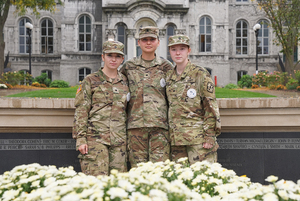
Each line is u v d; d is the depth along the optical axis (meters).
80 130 3.17
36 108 3.87
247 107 3.85
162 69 3.50
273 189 2.13
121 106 3.32
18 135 4.06
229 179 2.59
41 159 4.07
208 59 22.59
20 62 23.22
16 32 23.31
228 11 22.92
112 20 21.14
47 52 23.66
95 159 3.14
